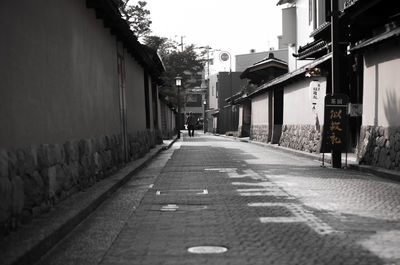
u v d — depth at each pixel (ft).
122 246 16.97
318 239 17.34
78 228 19.92
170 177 37.55
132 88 52.44
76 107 27.37
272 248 16.22
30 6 20.18
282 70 106.83
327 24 50.06
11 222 16.98
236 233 18.47
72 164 25.71
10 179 16.98
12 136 17.67
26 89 19.35
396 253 15.47
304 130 65.16
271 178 35.42
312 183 32.40
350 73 53.83
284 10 92.07
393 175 33.83
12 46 18.03
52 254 16.08
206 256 15.42
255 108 107.96
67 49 25.93
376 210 22.63
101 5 30.91
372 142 41.37
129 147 46.60
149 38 112.27
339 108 43.37
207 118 240.94
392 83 37.91
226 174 38.70
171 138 126.82
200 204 25.07
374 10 41.45
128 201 26.45
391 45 37.96
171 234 18.56
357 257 15.03
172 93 149.18
